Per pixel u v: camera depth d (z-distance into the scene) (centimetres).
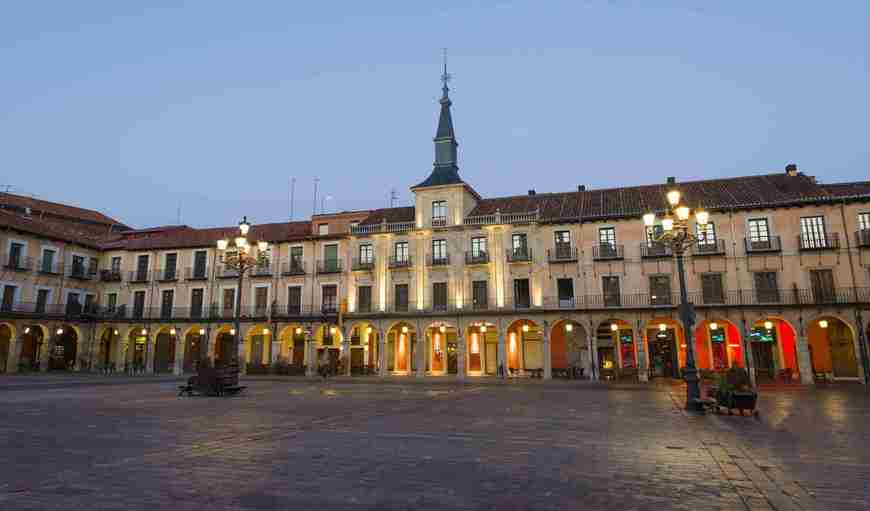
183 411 1415
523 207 3969
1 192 5034
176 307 4338
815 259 3138
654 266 3416
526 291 3666
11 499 569
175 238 4619
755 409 1430
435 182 4034
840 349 3219
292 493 599
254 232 4534
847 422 1223
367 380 3253
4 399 1777
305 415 1341
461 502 566
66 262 4234
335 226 4303
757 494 600
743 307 3153
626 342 3628
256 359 4347
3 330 4059
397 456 806
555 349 3791
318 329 3994
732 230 3312
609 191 3978
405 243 3991
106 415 1316
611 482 652
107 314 4331
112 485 629
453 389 2447
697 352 3469
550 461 773
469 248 3825
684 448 880
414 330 4016
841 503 567
